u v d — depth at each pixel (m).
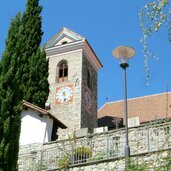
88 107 46.69
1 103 18.36
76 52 48.31
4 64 19.70
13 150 17.47
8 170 17.03
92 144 23.66
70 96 45.81
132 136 23.14
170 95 45.41
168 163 16.52
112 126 44.38
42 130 28.39
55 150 23.84
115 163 20.59
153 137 22.33
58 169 21.92
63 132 40.69
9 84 19.00
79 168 21.42
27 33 37.03
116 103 48.41
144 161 18.34
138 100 46.41
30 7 39.16
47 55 49.38
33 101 32.72
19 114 18.50
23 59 34.56
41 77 34.31
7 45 20.78
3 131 17.58
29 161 24.09
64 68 48.25
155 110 43.66
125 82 18.80
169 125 22.02
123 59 18.83
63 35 49.94
